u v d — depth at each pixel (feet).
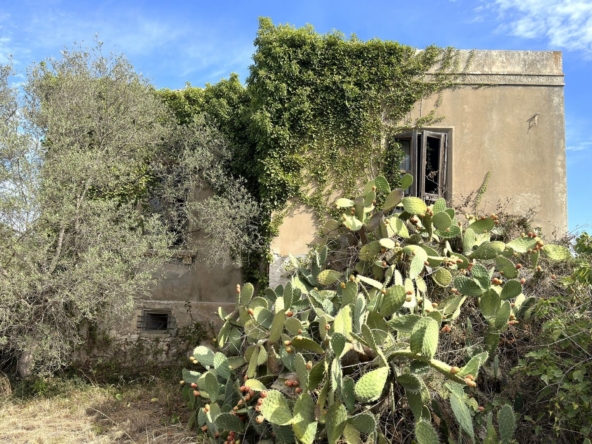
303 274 22.35
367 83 28.32
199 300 30.78
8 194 22.43
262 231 28.71
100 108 27.96
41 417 21.12
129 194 30.96
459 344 16.44
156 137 29.86
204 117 31.65
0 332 22.91
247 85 31.48
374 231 20.63
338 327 13.21
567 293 18.47
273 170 27.73
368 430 11.77
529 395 15.08
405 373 12.60
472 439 12.55
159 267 28.02
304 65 28.37
